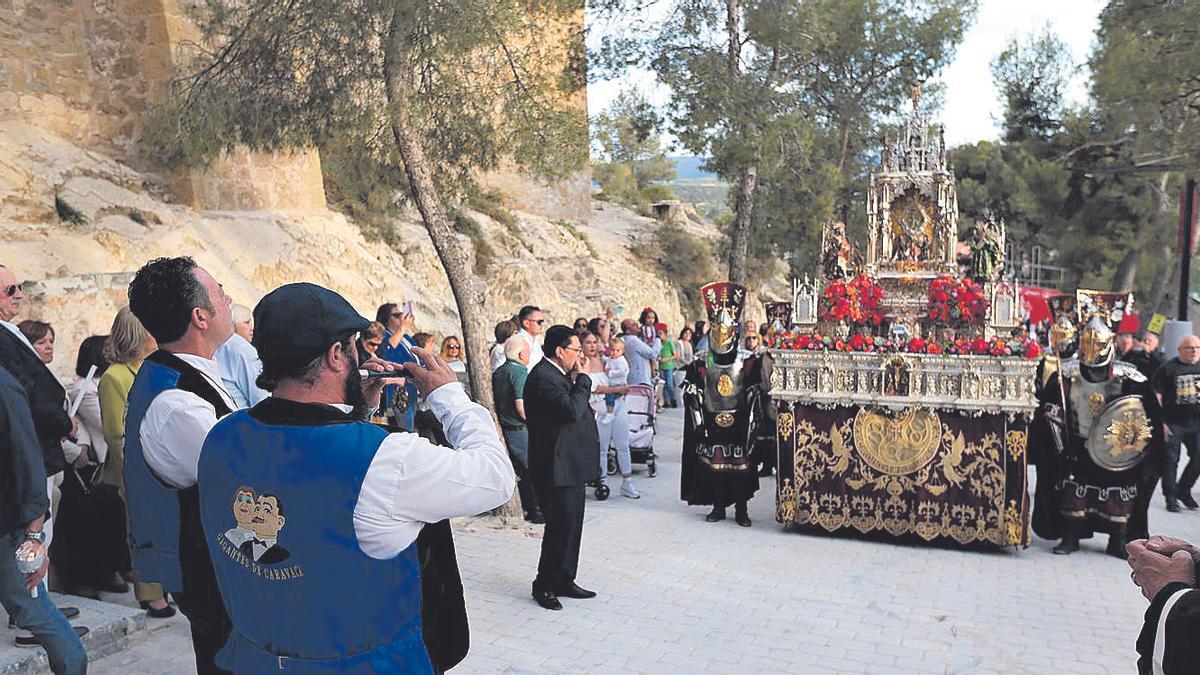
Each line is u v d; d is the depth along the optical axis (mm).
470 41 7535
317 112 8047
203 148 8656
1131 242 24422
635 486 10422
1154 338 10836
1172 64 14180
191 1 11977
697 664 5230
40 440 4410
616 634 5680
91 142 11562
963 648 5512
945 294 7980
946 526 7785
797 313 8555
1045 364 7793
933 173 8547
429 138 8680
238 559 2082
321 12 7680
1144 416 7410
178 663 4883
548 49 9055
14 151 10117
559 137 8641
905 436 7863
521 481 8664
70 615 5035
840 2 18234
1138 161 16266
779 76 15797
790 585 6742
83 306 9008
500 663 5188
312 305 2131
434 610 2199
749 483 8578
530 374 6203
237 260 11570
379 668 2033
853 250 9883
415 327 13242
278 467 2020
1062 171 24250
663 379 16828
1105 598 6488
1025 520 7582
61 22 11328
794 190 18422
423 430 7457
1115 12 15531
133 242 10453
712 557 7465
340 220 14227
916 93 8812
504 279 18250
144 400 2902
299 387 2141
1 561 3949
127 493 3025
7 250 9227
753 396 8594
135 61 11922
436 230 8305
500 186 23750
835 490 8125
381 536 2000
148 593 5406
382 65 7848
